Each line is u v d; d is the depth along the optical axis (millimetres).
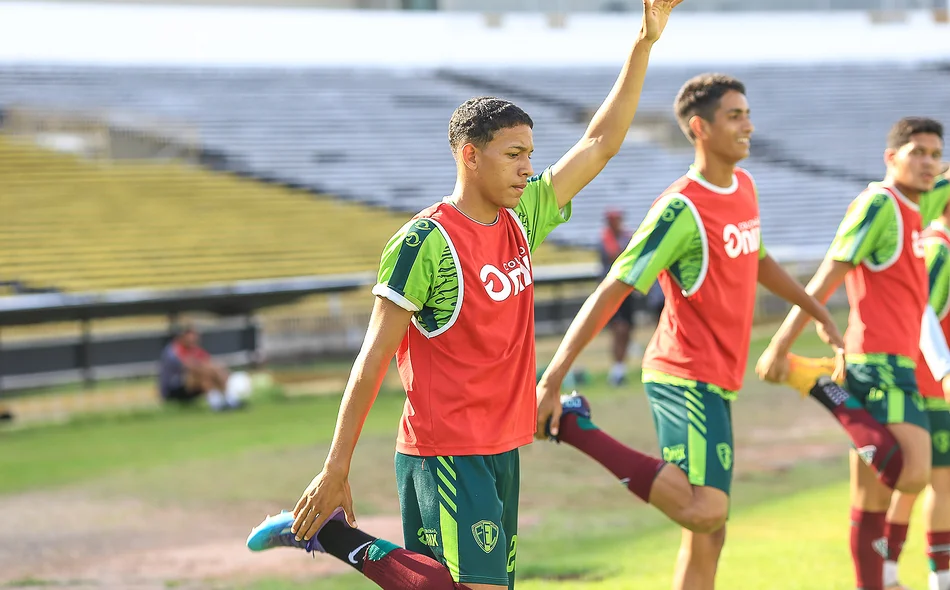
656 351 15852
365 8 112750
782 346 17172
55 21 96500
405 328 11531
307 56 102875
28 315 46094
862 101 107250
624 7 113375
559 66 109438
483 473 11656
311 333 60719
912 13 114688
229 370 55656
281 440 37719
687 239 15242
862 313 17672
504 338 11773
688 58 112188
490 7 111688
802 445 35000
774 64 112812
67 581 21203
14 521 26672
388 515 26016
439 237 11461
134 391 51531
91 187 71562
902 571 20188
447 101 99062
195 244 65375
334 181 81438
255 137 85938
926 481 16828
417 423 11789
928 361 17391
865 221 17203
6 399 49562
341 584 20484
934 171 17219
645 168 91375
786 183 90875
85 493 29828
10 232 61719
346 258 67250
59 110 78750
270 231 69875
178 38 99438
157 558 22875
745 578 19688
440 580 11484
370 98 97125
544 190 13016
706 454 14945
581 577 20172
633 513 26094
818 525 24219
